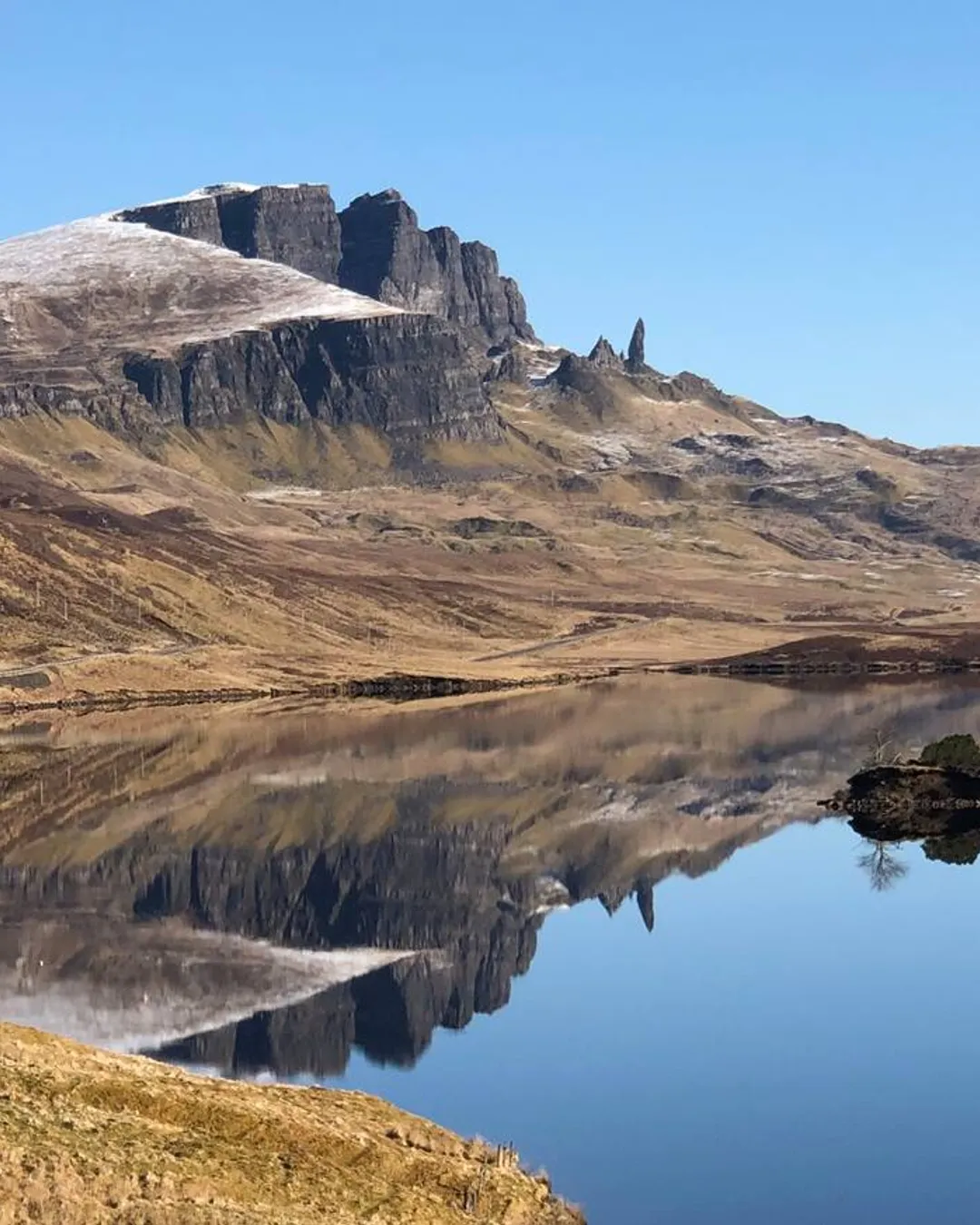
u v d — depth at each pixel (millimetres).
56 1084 54906
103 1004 91250
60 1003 91062
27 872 130500
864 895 123750
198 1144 52188
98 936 108500
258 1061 81625
